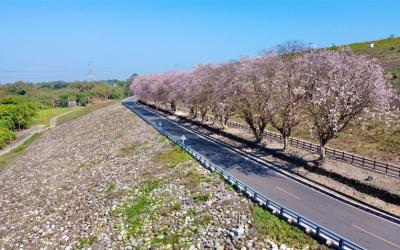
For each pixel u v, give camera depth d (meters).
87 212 37.06
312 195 33.59
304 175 39.09
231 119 81.56
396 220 27.75
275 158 46.72
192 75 86.56
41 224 36.53
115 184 43.44
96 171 52.25
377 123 52.91
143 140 66.06
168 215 31.61
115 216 34.38
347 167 38.91
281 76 48.09
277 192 34.31
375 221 27.66
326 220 27.77
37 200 44.72
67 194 44.50
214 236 26.41
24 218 39.25
